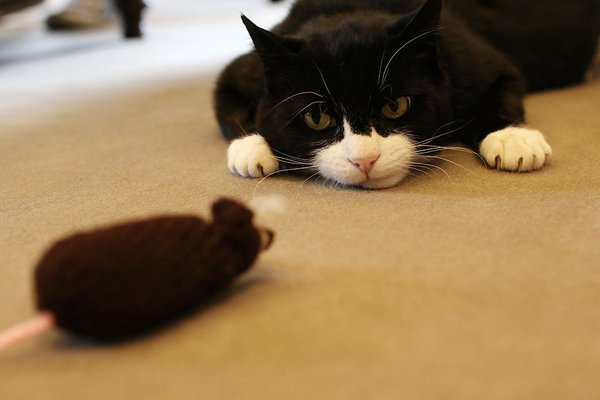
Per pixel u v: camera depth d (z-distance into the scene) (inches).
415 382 9.9
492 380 9.9
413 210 14.6
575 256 12.4
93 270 10.5
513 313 11.1
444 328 10.8
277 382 10.0
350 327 10.9
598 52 26.9
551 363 10.1
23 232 14.7
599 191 15.0
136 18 45.3
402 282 11.9
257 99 18.8
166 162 18.8
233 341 10.8
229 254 11.5
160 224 11.3
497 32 22.8
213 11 63.4
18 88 30.0
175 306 10.9
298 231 13.9
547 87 24.7
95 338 10.9
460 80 18.4
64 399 10.0
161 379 10.2
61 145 21.0
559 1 24.3
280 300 11.6
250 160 17.0
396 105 16.2
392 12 19.2
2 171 18.8
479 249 12.8
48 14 57.3
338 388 9.9
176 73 32.1
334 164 16.0
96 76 32.4
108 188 17.0
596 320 10.9
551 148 17.7
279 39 16.2
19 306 11.9
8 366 10.6
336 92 15.9
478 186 15.7
